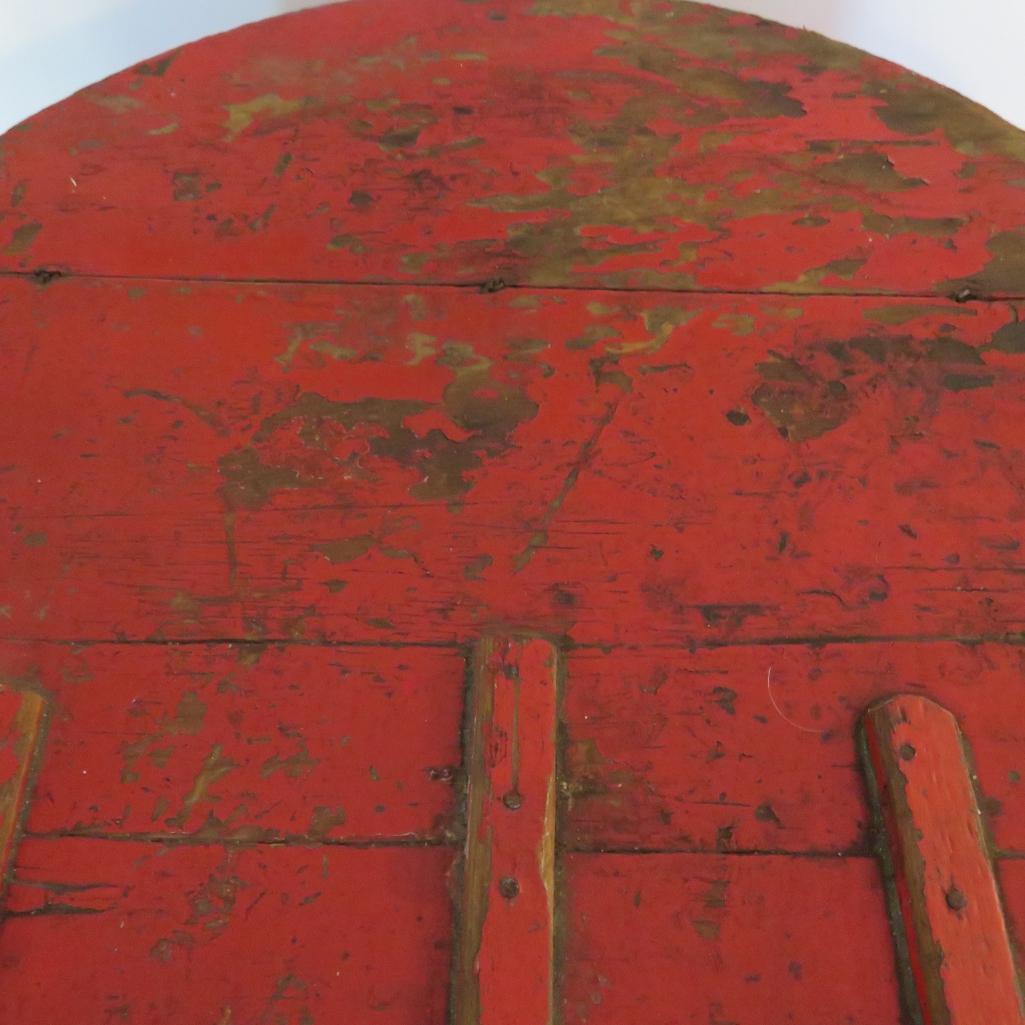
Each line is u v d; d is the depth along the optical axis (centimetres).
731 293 113
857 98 124
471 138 123
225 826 89
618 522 102
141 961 84
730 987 83
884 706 91
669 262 115
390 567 100
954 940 82
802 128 122
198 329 112
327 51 129
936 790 88
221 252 116
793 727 93
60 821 89
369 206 119
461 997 82
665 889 86
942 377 109
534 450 105
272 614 98
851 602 98
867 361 109
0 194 119
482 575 100
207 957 84
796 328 111
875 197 118
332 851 88
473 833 87
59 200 119
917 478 104
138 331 111
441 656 96
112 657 96
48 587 99
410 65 128
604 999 82
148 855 87
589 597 98
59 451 105
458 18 131
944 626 97
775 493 103
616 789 90
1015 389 108
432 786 90
